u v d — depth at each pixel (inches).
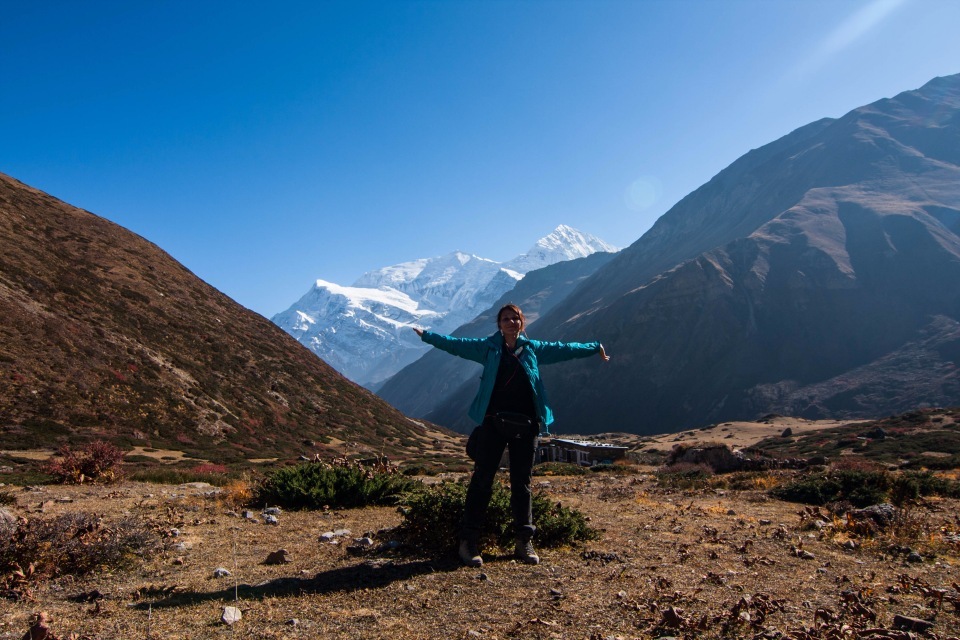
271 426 2183.8
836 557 242.8
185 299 2795.3
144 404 1815.9
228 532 295.1
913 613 165.8
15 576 189.8
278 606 169.5
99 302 2265.0
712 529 308.0
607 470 1182.3
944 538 283.9
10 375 1578.5
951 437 1859.0
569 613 162.9
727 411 5930.1
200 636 144.9
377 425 2753.4
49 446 1322.6
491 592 183.9
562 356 228.2
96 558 212.8
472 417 223.3
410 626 153.0
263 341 2940.5
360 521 336.2
